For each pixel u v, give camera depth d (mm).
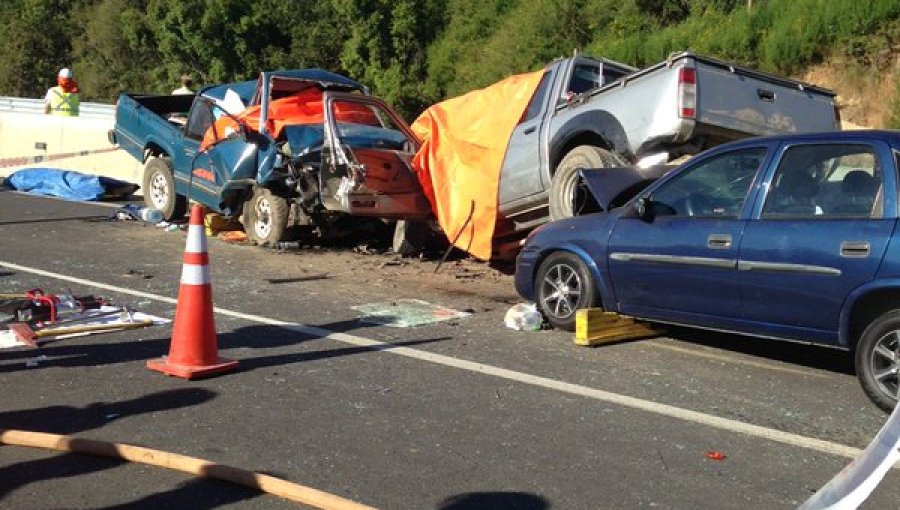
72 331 7227
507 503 4391
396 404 5797
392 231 12406
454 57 32938
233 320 7945
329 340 7355
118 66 50000
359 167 10531
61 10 55562
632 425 5523
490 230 10500
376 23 34219
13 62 52719
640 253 7156
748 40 19625
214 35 39094
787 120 9070
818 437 5391
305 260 11234
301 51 38656
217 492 4434
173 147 13320
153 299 8617
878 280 5793
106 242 11828
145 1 49625
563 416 5652
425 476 4684
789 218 6355
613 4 27172
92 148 18656
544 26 28188
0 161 17547
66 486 4477
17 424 5297
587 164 9141
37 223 13156
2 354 6672
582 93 9859
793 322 6297
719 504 4434
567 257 7785
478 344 7387
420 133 11781
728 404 5984
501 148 10414
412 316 8328
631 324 7691
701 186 6992
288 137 11266
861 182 6117
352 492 4480
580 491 4543
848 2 17609
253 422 5410
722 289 6641
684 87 8508
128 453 4770
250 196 12172
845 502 3971
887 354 5773
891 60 16969
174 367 6266
